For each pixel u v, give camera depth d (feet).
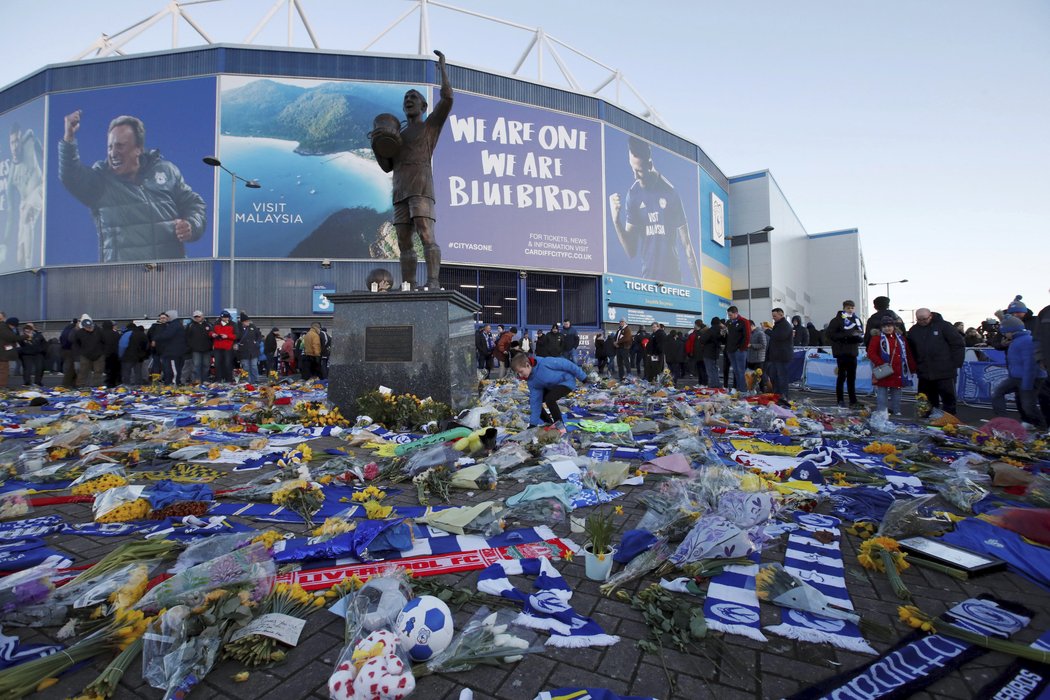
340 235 77.51
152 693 5.42
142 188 77.36
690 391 38.70
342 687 5.10
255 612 6.75
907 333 25.59
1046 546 9.20
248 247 75.82
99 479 13.42
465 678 5.69
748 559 8.70
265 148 76.95
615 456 17.02
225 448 17.65
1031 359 22.07
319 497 11.87
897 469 15.49
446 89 23.11
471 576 8.21
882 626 6.61
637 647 6.28
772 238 136.05
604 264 94.99
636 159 101.55
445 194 82.12
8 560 8.51
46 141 80.69
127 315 77.20
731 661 5.96
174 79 77.66
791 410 26.53
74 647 5.82
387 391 21.43
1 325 39.96
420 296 22.29
